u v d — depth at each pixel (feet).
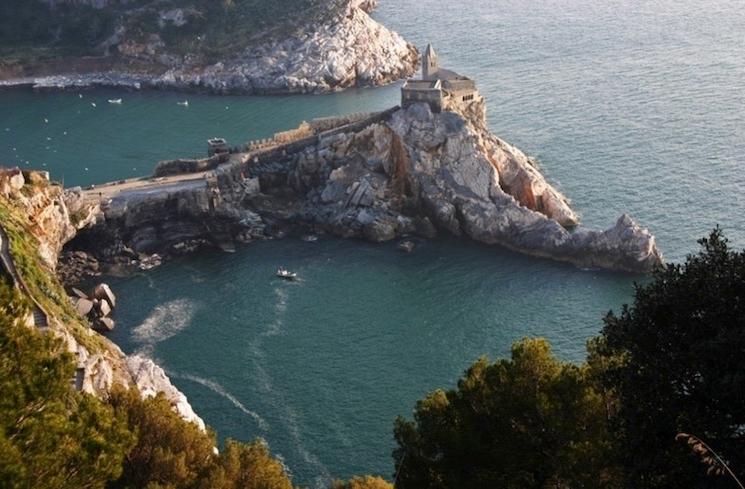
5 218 362.94
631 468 119.03
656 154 564.30
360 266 466.29
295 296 433.89
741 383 107.65
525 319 398.62
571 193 521.24
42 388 126.11
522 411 140.05
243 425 331.36
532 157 572.10
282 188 550.77
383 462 308.60
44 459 119.24
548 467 136.56
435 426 148.25
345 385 354.54
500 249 481.46
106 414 139.33
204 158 593.83
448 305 416.67
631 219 449.06
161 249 494.18
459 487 139.33
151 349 386.93
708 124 608.60
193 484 198.49
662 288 123.95
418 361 369.30
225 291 442.91
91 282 457.68
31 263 334.03
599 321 393.29
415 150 523.29
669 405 115.44
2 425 117.19
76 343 286.05
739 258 120.67
